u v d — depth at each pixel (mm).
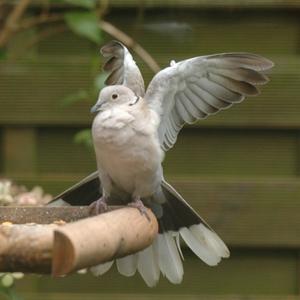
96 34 10008
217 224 10656
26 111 10703
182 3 10781
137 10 10898
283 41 10945
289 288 10859
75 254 5758
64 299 10734
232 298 10750
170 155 10828
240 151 10836
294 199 10664
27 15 10844
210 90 8227
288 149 10844
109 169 7953
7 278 8742
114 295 10773
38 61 10703
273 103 10695
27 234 6047
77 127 10789
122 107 7848
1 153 10781
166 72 8039
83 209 7785
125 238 6727
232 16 10930
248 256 10867
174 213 8586
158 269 8656
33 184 10664
